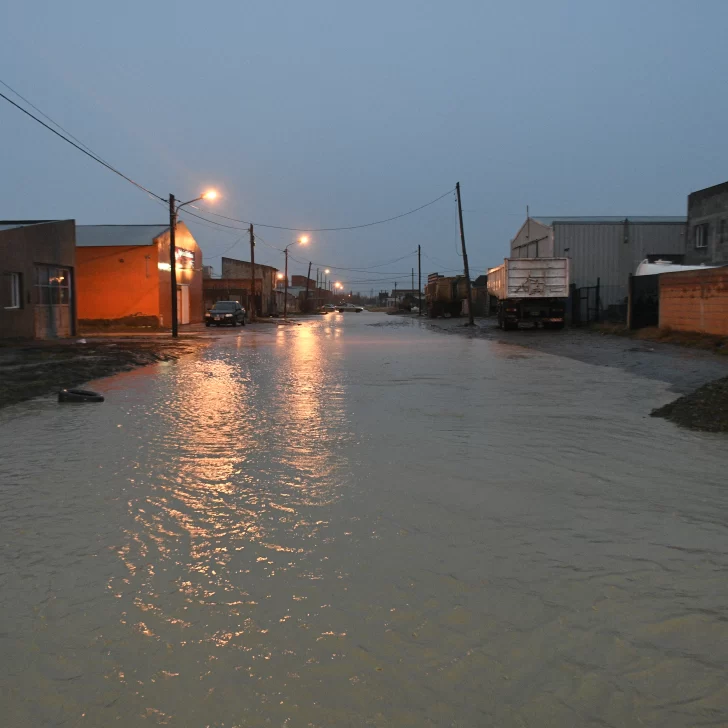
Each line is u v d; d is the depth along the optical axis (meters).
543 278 34.09
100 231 46.31
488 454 7.78
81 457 7.70
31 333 27.16
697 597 4.06
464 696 3.08
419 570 4.45
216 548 4.84
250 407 11.33
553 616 3.82
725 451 7.93
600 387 13.52
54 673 3.26
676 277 24.20
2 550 4.82
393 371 16.80
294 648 3.47
